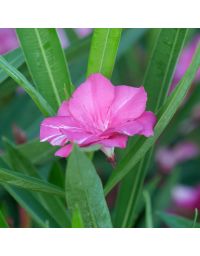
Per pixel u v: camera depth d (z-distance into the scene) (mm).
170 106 281
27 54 325
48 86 324
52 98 325
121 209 356
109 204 494
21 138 407
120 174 304
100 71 314
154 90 333
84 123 299
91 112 301
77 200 288
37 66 324
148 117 292
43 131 295
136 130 282
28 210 344
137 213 425
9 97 526
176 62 329
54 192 302
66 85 323
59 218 349
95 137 286
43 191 302
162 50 331
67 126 296
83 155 273
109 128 290
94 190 284
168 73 331
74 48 420
